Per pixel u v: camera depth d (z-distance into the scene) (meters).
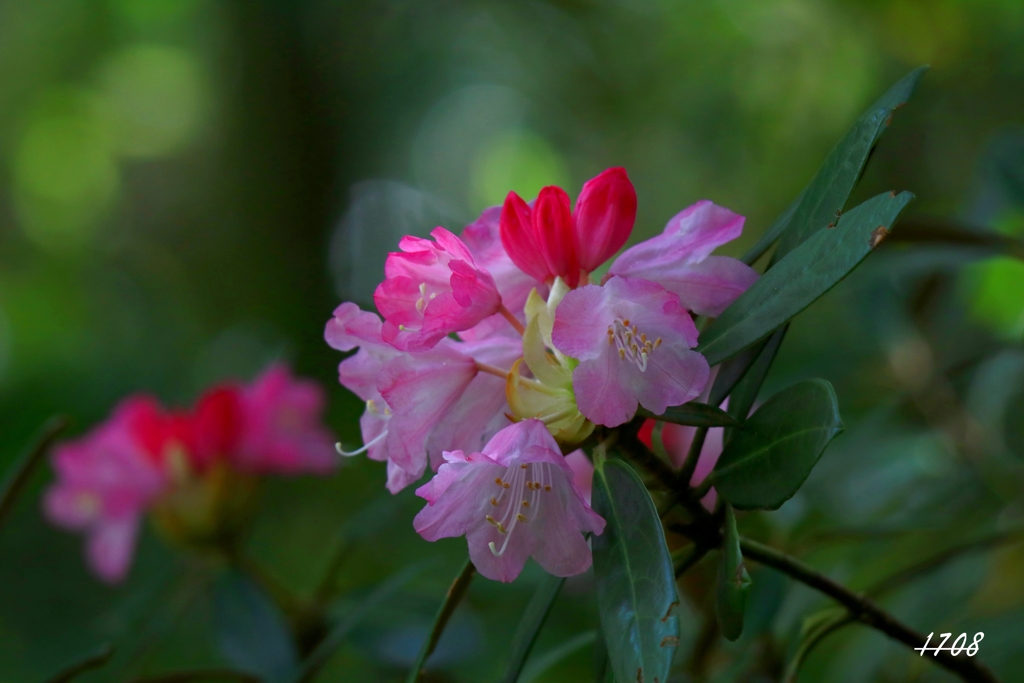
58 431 1.33
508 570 1.20
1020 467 1.52
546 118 3.89
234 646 1.43
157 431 1.60
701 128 2.82
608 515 1.20
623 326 1.20
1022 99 2.36
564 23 3.48
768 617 1.37
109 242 5.54
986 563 1.42
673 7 3.00
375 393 1.25
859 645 1.43
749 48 2.70
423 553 2.33
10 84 5.85
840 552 1.62
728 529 1.20
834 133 2.62
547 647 1.72
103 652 1.32
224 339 3.30
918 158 2.58
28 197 5.92
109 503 1.63
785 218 1.25
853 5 2.41
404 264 1.22
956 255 1.45
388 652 1.44
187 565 1.65
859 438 1.63
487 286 1.22
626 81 3.18
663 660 1.17
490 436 1.23
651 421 1.25
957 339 1.80
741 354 1.23
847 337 2.32
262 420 1.64
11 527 2.76
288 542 2.68
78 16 5.59
